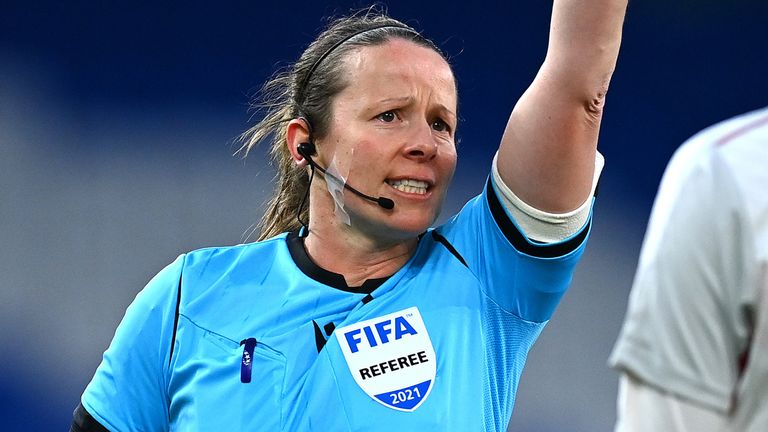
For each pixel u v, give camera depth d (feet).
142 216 60.39
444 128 26.68
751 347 16.03
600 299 58.85
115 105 62.28
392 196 25.82
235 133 62.08
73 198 60.39
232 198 60.70
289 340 25.61
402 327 25.36
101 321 58.70
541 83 24.85
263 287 26.81
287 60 63.46
